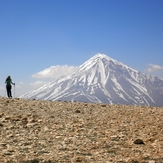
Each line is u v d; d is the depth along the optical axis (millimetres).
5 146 14852
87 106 31312
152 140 17125
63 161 12719
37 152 13938
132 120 23547
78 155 13750
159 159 13477
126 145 15945
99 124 21484
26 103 31188
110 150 14805
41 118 22766
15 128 18938
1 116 22406
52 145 15406
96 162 12656
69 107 29641
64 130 18984
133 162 12875
